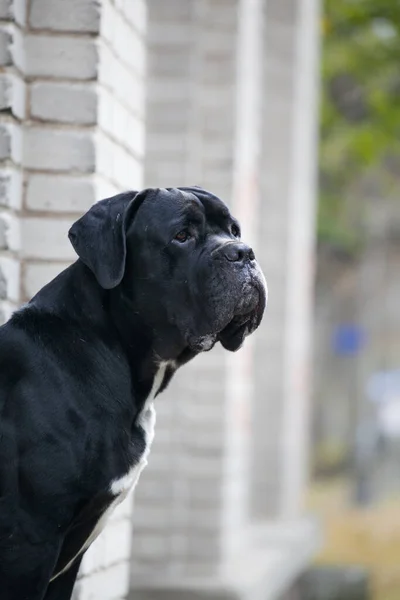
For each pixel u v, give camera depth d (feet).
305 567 56.13
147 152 40.98
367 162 78.38
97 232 21.02
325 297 142.31
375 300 157.69
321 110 78.69
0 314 24.08
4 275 24.14
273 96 55.93
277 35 55.93
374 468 113.91
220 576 40.88
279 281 56.29
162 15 40.96
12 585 19.85
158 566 40.27
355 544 73.77
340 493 106.63
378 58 72.79
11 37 24.34
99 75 25.12
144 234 21.47
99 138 25.27
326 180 104.37
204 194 22.29
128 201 21.42
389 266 162.71
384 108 72.49
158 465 40.19
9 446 19.86
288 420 57.36
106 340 21.20
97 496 20.26
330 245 122.21
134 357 21.50
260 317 21.88
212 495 41.22
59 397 20.29
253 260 21.70
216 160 41.29
